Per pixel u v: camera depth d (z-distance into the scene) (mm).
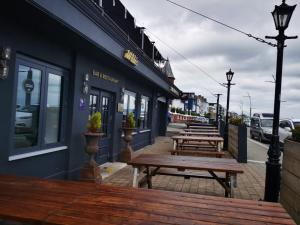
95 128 7160
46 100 6445
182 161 6219
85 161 8016
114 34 7605
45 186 3678
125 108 12289
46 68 6391
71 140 7273
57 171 6895
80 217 2746
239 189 7500
